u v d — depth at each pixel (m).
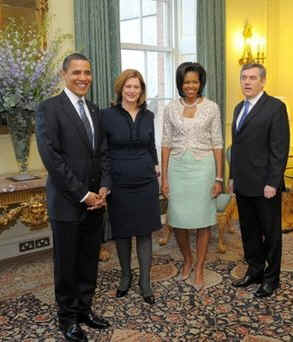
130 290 2.96
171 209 3.01
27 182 3.12
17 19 3.33
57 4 3.60
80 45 3.69
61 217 2.21
